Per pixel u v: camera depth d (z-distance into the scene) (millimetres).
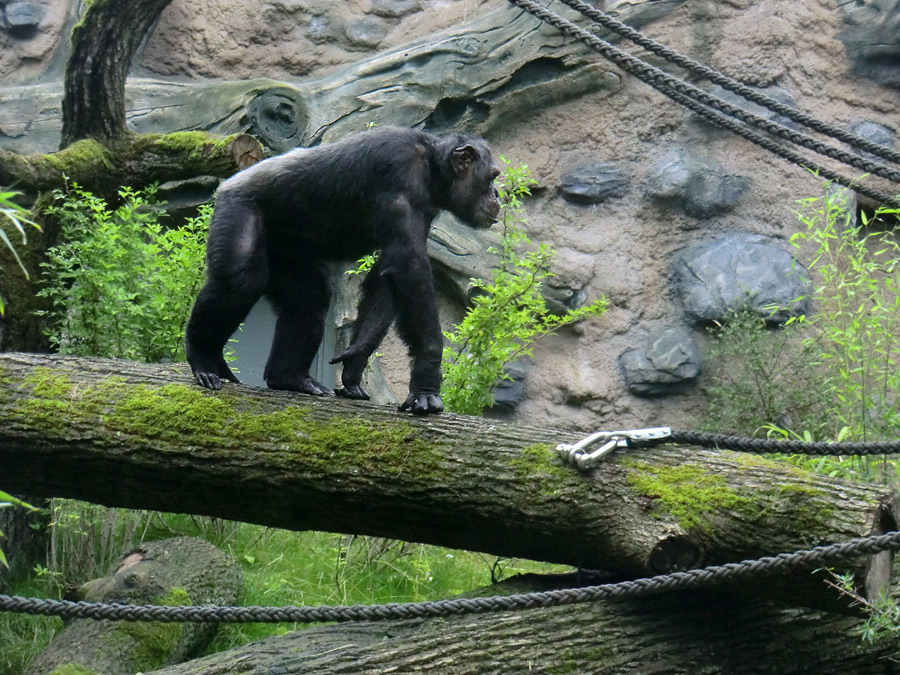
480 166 8859
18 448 8375
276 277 9258
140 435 8156
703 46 17328
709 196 16875
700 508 6984
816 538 6691
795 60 17438
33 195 11125
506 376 11812
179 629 9398
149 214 12109
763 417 14984
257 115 16656
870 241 17203
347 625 8211
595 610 7680
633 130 17359
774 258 16609
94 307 10977
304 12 18078
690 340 16500
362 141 8500
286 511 8141
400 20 18281
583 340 16844
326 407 8195
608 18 8016
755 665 7625
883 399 10734
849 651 7844
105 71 11281
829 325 13234
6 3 17891
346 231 8805
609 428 16547
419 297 8117
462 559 12109
